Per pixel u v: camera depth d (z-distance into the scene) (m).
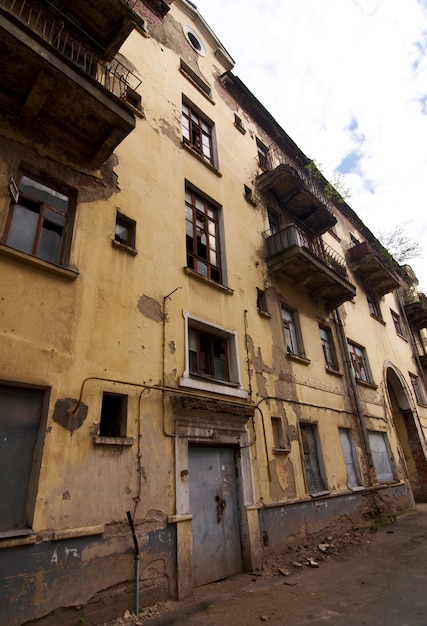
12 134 6.33
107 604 5.07
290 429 10.03
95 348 6.21
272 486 8.73
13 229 6.04
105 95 6.73
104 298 6.68
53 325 5.78
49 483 5.00
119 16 8.02
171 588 5.89
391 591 5.98
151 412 6.66
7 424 5.02
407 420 18.92
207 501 7.35
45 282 5.93
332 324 14.59
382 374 17.36
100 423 6.16
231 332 9.30
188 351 8.12
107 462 5.73
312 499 9.76
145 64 10.53
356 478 12.42
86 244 6.77
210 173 11.26
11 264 5.62
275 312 11.41
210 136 12.59
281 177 13.29
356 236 21.83
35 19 7.35
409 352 22.06
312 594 6.04
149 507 6.04
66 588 4.76
